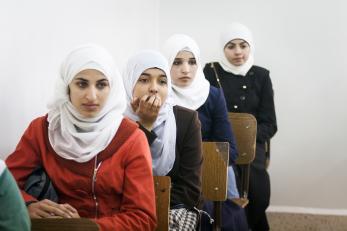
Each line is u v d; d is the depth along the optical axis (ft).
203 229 6.68
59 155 4.70
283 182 11.84
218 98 7.80
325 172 11.68
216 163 6.66
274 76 11.57
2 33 4.83
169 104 6.01
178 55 7.63
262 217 9.72
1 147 4.96
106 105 4.80
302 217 11.39
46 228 3.75
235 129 8.57
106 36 8.16
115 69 4.88
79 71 4.63
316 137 11.61
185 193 5.81
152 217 4.62
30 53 5.45
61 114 4.76
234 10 11.56
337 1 11.14
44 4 5.75
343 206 11.70
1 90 4.85
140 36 10.46
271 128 10.21
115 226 4.40
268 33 11.48
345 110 11.43
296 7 11.30
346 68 11.31
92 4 7.42
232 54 10.37
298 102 11.56
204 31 11.75
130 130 4.84
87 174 4.64
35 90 5.65
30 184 4.62
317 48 11.35
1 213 3.23
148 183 4.71
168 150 5.85
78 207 4.65
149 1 11.10
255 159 9.68
